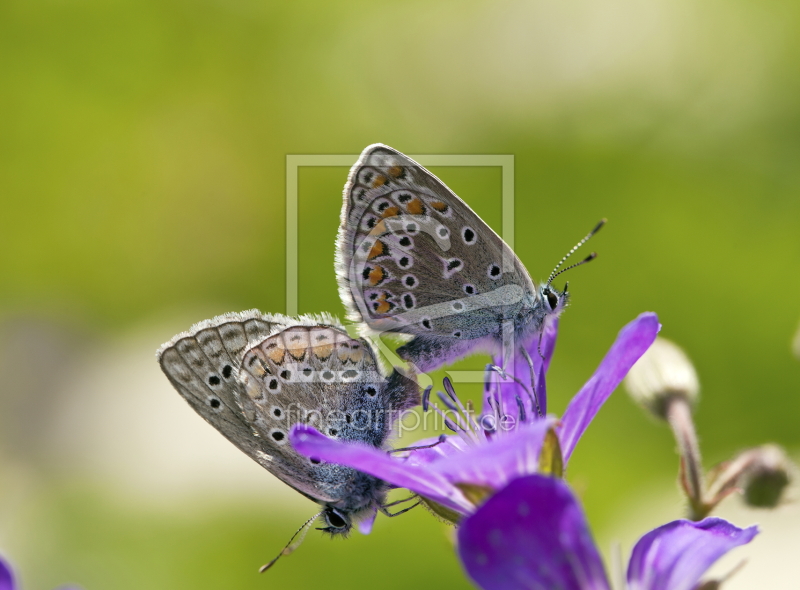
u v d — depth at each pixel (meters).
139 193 0.28
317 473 0.20
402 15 0.31
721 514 0.23
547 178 0.28
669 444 0.26
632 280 0.27
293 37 0.29
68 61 0.29
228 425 0.20
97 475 0.26
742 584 0.23
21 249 0.29
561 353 0.27
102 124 0.29
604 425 0.26
